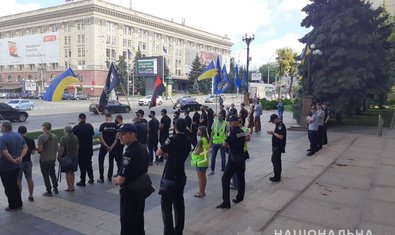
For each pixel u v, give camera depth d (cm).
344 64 2359
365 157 1148
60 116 3123
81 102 5881
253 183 916
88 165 918
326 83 2323
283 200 666
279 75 6519
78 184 908
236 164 703
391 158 1129
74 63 8825
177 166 545
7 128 707
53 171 829
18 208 729
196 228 566
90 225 648
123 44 9281
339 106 2325
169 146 544
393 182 809
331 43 2331
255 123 2072
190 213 706
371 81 2381
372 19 2441
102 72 8588
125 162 463
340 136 1841
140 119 1059
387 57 2666
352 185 782
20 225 644
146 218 683
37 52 8475
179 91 11219
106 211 723
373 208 619
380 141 1589
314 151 1295
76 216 693
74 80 1124
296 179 850
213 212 703
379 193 716
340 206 631
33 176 1002
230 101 6353
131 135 471
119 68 8181
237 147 704
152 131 1158
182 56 11531
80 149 894
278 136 862
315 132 1284
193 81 10231
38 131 1973
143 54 9944
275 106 4175
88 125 909
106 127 934
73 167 856
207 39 12662
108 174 961
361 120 2811
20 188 736
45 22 9350
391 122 2564
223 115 1023
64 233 611
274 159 868
